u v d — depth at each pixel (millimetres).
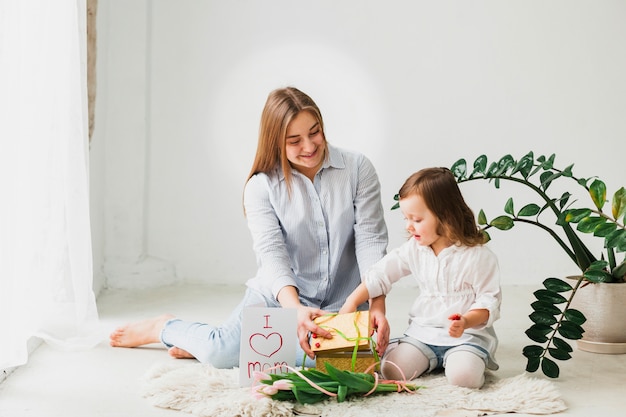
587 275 2281
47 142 2395
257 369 1977
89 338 2486
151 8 4043
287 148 2219
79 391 2012
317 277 2344
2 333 2016
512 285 4129
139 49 3967
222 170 4133
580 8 4129
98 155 3811
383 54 4121
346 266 2395
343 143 4148
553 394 1895
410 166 4156
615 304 2416
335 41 4117
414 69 4125
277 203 2314
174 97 4094
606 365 2291
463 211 2102
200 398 1890
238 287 4016
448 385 1996
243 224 4152
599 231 2170
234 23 4094
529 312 3227
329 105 4141
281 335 1982
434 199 2057
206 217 4137
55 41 2402
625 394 1988
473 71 4129
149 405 1891
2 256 1995
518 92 4141
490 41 4125
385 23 4113
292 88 2262
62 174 2438
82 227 2475
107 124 3953
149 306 3414
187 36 4078
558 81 4145
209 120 4117
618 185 4172
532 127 4156
